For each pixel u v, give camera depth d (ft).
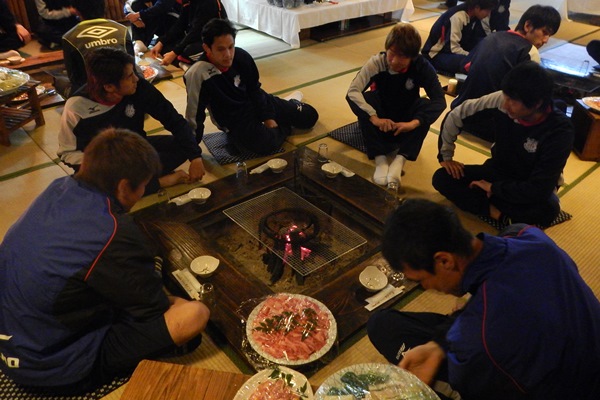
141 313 5.16
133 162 4.98
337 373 4.20
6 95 10.01
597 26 19.98
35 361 4.94
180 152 9.16
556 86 12.82
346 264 7.11
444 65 14.65
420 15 21.16
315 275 6.99
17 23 15.47
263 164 9.02
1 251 4.96
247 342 5.72
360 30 18.48
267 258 7.33
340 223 7.71
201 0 13.16
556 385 3.65
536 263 3.80
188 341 5.64
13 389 5.37
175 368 4.52
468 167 8.61
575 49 16.88
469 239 3.77
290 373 4.54
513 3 23.02
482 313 3.69
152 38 16.25
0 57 13.61
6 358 4.98
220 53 9.00
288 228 7.55
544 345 3.53
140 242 4.95
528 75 6.73
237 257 7.35
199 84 9.22
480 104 8.05
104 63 7.50
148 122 11.52
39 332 4.89
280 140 10.44
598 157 10.37
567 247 7.88
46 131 11.06
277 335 5.63
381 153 9.68
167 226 7.37
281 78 14.11
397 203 8.01
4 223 8.08
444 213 3.74
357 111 9.46
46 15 14.67
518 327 3.56
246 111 9.85
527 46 10.62
